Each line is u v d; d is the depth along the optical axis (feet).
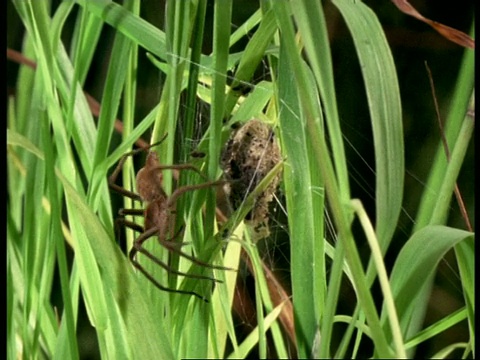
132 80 0.81
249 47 0.73
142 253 0.77
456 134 0.76
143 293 0.72
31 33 0.78
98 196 0.77
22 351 0.81
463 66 0.76
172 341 0.75
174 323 0.75
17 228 0.87
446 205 0.72
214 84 0.71
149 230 0.75
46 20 0.76
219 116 0.72
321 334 0.66
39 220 0.80
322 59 0.66
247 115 0.75
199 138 0.79
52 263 0.82
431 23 0.75
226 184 0.74
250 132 0.74
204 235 0.73
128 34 0.76
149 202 0.75
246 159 0.74
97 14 0.77
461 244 0.71
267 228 0.76
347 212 0.70
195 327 0.74
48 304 0.82
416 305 0.76
